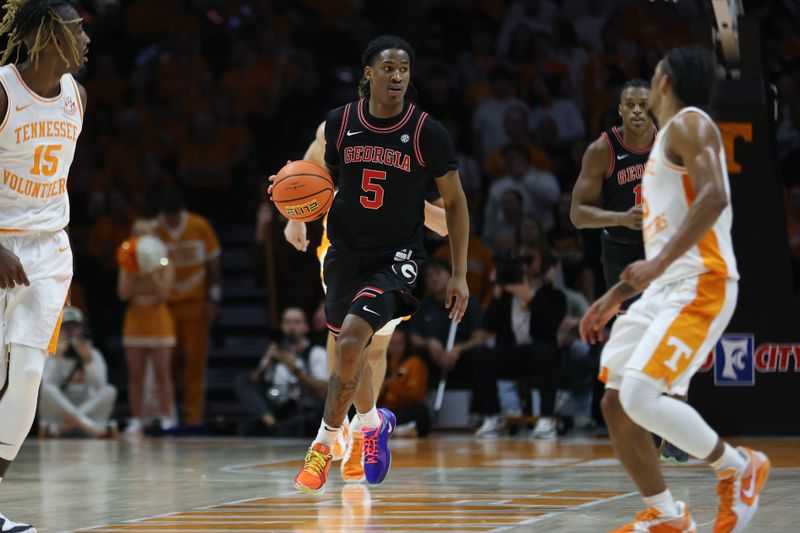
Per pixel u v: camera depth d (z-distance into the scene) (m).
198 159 18.98
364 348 6.69
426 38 20.33
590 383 13.02
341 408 6.59
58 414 14.23
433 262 13.84
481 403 12.99
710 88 4.86
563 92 17.44
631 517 5.70
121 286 14.88
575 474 8.09
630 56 17.64
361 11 22.86
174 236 15.42
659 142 4.83
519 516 5.80
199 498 6.90
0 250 5.39
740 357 11.39
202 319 15.45
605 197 8.51
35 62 5.55
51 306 5.60
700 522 5.49
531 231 12.95
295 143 20.30
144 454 10.83
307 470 6.69
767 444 10.52
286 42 21.53
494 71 17.61
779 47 17.42
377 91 6.72
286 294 15.38
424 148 6.71
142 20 21.20
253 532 5.38
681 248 4.57
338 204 6.88
